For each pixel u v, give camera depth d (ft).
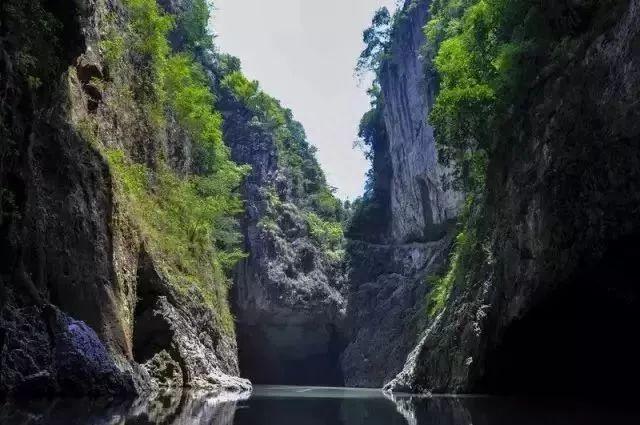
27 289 33.83
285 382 164.66
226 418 30.35
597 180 51.62
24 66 34.60
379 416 36.58
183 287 72.95
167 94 90.68
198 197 97.86
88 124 54.65
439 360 80.59
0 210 29.66
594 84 52.47
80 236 44.39
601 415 36.50
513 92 66.03
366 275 164.66
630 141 48.14
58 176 43.16
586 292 56.03
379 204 176.76
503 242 67.10
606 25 52.16
